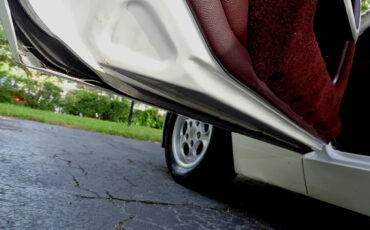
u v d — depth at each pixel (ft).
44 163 5.95
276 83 2.41
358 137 5.45
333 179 3.94
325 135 3.95
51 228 3.05
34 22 1.67
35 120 16.11
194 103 2.71
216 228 4.17
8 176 4.53
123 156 9.18
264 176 4.95
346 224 5.56
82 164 6.61
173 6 1.66
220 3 1.73
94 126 19.13
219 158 5.88
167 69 2.00
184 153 7.00
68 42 1.77
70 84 38.29
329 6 3.09
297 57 2.27
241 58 2.06
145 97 2.87
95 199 4.30
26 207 3.44
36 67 2.30
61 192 4.29
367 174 3.57
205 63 1.99
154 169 7.86
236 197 6.37
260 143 4.84
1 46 27.55
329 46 3.51
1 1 1.53
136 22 1.76
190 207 4.92
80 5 1.65
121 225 3.54
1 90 26.86
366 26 5.64
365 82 5.58
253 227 4.57
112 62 1.97
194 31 1.78
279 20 1.97
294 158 4.39
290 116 3.06
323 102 3.17
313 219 5.62
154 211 4.32
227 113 2.89
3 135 8.47
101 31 1.75
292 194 7.52
